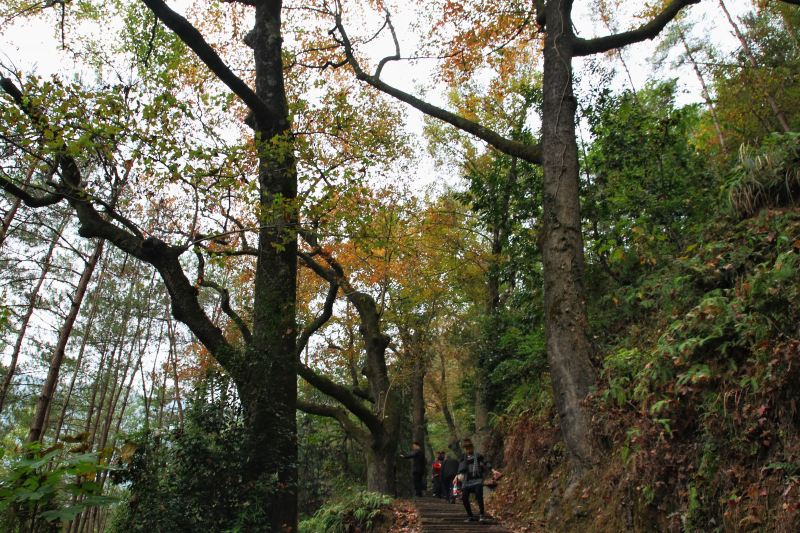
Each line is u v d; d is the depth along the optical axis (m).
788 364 4.63
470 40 12.29
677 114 10.35
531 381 12.78
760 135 13.70
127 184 9.41
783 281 5.45
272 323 8.44
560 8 9.99
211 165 7.85
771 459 4.56
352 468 20.69
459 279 18.28
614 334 9.02
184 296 8.20
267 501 6.96
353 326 19.66
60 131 6.96
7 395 19.72
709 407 5.35
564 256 8.50
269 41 9.95
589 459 7.30
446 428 36.06
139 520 6.25
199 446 6.66
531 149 9.76
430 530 8.59
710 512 4.91
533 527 8.08
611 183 10.90
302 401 16.34
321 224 8.65
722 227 7.92
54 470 3.21
